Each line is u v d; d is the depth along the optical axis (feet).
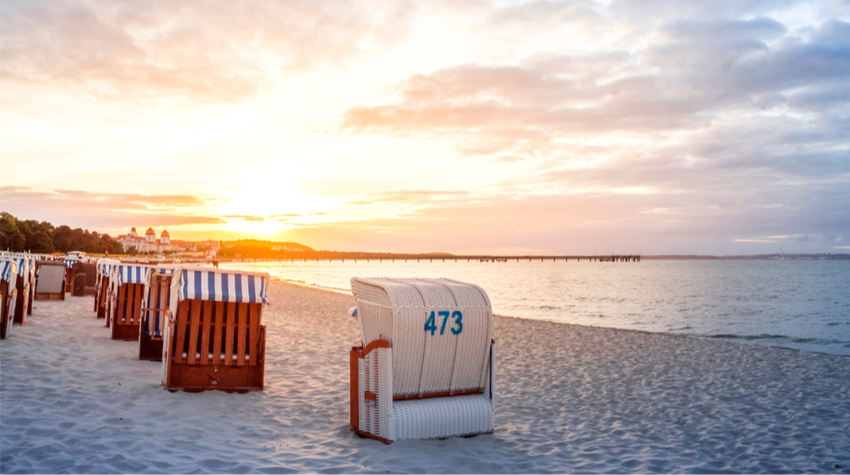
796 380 31.48
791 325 76.33
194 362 23.62
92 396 21.89
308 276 291.99
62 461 14.69
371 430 18.44
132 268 37.29
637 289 180.14
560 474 16.14
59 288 63.10
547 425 21.75
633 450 18.90
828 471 17.33
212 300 23.03
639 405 25.49
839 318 86.89
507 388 28.58
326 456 16.57
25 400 20.65
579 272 413.39
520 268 581.94
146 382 25.02
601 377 31.73
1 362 27.02
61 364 27.76
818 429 21.99
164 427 18.54
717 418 23.48
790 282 234.99
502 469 16.24
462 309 18.76
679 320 83.30
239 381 24.56
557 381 30.50
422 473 15.38
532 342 45.09
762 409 25.04
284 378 28.04
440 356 18.54
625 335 49.67
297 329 49.16
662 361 37.17
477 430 19.38
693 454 18.63
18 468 14.06
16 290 38.34
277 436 18.57
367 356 18.66
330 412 21.93
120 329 36.81
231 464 15.29
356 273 379.76
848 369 34.88
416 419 18.10
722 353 40.57
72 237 464.65
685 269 507.30
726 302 122.83
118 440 16.70
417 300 18.07
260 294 23.97
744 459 18.30
